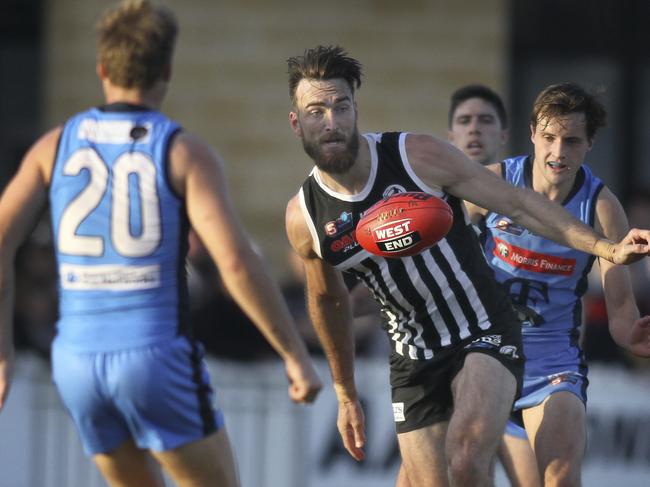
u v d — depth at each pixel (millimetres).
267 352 26344
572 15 38969
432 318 16156
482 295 16078
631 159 39594
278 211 36406
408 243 14961
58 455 24672
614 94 39375
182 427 13594
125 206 13500
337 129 14930
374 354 25797
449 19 36688
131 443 14141
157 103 13922
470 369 15664
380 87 36562
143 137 13609
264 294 13383
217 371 25156
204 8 36250
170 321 13523
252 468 25000
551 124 17484
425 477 16484
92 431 13930
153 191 13477
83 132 13781
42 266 26812
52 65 36094
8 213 13805
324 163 15117
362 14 36469
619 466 25297
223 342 26203
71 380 13555
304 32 36469
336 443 25125
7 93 37781
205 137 36375
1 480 24641
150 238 13484
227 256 13297
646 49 39281
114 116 13742
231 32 36344
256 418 25094
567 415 17875
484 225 18516
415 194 15141
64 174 13703
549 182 17906
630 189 39594
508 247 18344
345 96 15039
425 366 16328
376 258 15789
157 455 13781
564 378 18281
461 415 15258
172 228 13547
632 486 25297
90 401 13602
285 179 36438
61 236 13672
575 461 17562
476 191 15305
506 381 15617
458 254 15891
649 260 28703
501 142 22328
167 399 13430
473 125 21891
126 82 13695
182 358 13523
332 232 15727
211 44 36312
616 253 14258
